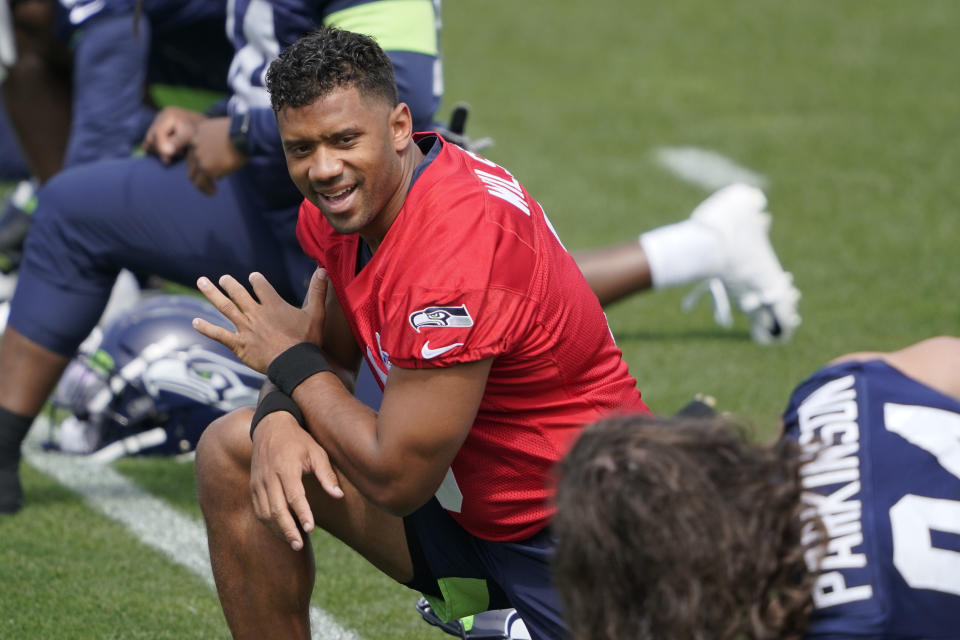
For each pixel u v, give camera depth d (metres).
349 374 8.77
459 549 8.40
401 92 10.56
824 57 35.00
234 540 8.23
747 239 16.34
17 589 10.78
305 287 11.77
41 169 18.75
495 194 7.54
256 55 10.93
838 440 5.92
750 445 5.55
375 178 7.38
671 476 5.29
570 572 5.47
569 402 7.79
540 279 7.46
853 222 22.75
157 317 14.07
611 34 38.12
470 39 38.03
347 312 8.19
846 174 25.67
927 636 5.52
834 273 20.12
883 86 32.28
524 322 7.36
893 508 5.65
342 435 7.61
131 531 12.20
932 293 19.12
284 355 8.01
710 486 5.32
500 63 35.66
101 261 12.02
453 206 7.38
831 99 31.38
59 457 14.27
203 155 11.40
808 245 21.55
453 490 8.05
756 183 25.39
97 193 11.87
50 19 18.00
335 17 10.59
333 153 7.30
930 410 5.96
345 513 8.26
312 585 8.41
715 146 27.98
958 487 5.70
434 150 7.80
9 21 18.20
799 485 5.49
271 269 11.98
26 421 12.23
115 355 13.88
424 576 8.55
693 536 5.21
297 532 7.77
